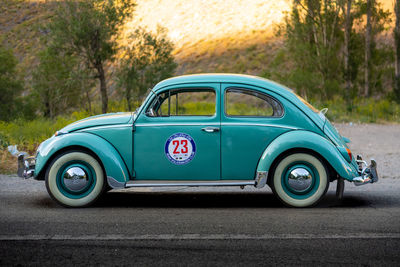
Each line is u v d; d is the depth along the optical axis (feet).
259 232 14.65
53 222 16.01
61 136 18.80
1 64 103.96
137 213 17.51
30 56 196.13
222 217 16.76
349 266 11.62
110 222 16.01
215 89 18.84
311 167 18.39
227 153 18.47
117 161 18.34
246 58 166.50
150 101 18.90
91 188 18.66
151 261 12.03
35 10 240.32
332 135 18.67
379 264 11.75
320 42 77.61
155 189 23.15
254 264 11.78
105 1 57.77
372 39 86.17
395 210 17.83
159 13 221.87
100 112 61.00
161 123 18.67
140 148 18.69
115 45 60.34
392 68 87.45
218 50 177.99
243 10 205.98
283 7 198.18
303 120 18.60
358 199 20.16
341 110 72.90
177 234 14.46
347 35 77.41
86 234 14.47
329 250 12.87
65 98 82.53
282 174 18.43
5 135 38.32
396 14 84.69
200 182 18.35
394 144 41.60
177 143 18.57
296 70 79.56
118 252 12.76
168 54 61.87
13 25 229.45
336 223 15.78
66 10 57.47
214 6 214.48
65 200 18.54
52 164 18.53
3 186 23.40
